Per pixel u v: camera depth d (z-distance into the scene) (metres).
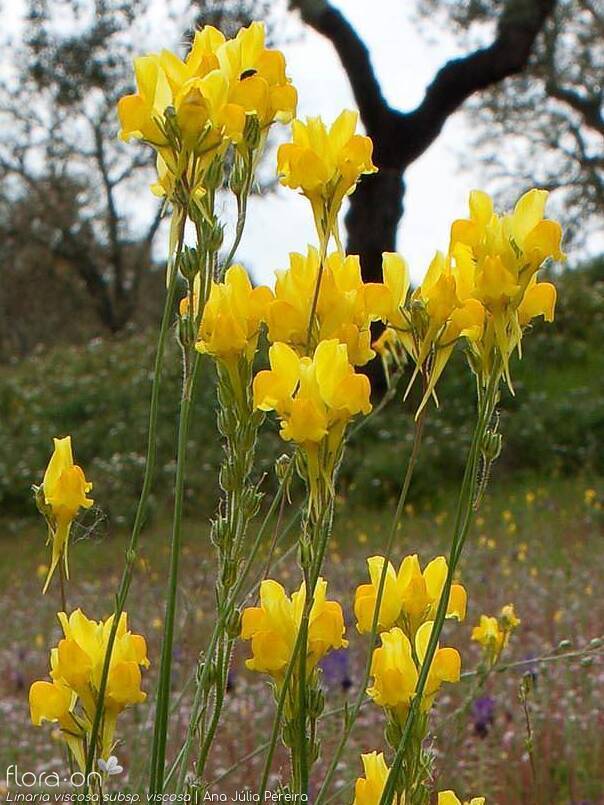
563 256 1.34
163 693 1.39
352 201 14.47
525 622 5.86
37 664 6.22
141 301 32.34
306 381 1.31
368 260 14.29
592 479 11.55
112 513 11.56
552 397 13.63
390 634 1.46
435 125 14.34
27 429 15.23
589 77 23.23
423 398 1.39
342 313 1.44
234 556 1.43
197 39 1.47
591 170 24.02
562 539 8.73
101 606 7.61
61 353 19.75
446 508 11.04
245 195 1.45
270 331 1.45
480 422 1.33
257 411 1.46
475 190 1.37
